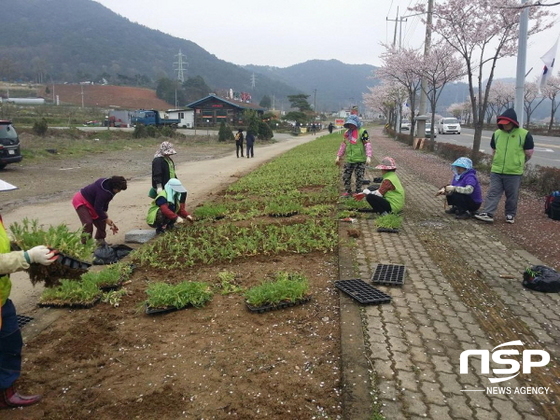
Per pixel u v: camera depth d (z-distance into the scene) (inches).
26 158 839.7
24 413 125.6
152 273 231.0
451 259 250.4
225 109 2861.7
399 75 1339.8
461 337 162.7
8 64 6107.3
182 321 175.9
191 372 141.6
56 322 178.4
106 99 4793.3
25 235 137.3
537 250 269.1
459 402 126.7
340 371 140.9
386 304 188.5
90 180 628.1
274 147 1491.1
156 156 311.3
